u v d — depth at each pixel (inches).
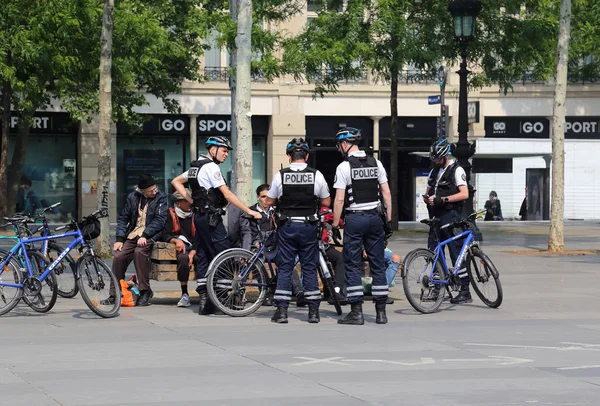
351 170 496.1
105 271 524.4
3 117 1382.9
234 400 314.0
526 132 1862.7
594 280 737.6
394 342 437.4
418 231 1425.9
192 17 1448.1
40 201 1683.1
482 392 327.9
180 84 1590.8
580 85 1868.8
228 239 533.3
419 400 314.8
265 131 1760.6
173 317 526.6
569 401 314.2
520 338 450.6
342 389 331.9
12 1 1245.1
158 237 581.9
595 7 1354.6
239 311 526.9
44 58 1232.2
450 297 561.9
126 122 1524.4
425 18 1298.0
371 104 1780.3
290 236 498.3
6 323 501.0
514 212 1823.3
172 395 321.7
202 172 528.7
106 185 899.4
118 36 1254.9
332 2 1298.0
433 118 1815.9
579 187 1868.8
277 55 1713.8
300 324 499.2
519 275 776.9
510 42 1325.0
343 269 557.0
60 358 393.7
